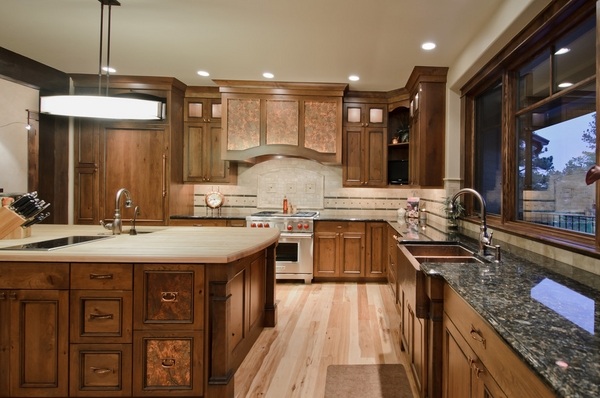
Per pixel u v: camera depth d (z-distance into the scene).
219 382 1.99
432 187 3.88
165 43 3.30
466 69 3.19
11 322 1.97
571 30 2.02
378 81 4.33
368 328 3.13
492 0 2.43
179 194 4.74
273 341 2.87
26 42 3.33
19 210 2.47
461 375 1.44
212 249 2.11
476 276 1.60
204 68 3.99
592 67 1.86
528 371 0.86
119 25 2.95
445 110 3.83
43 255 1.93
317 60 3.66
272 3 2.56
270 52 3.47
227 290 2.03
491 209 3.22
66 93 4.30
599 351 0.84
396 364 2.49
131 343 1.97
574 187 2.02
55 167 4.42
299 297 4.04
